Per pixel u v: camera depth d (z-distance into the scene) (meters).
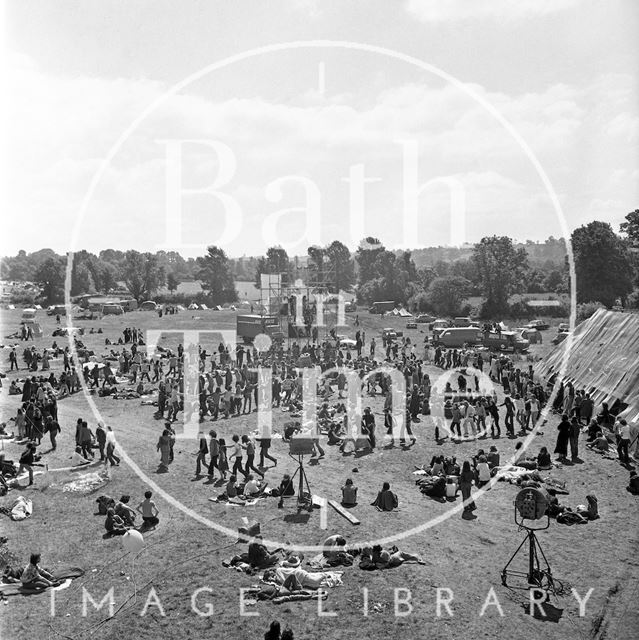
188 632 12.88
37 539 17.03
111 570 15.44
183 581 14.91
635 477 20.56
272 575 15.00
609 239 77.75
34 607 13.77
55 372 43.31
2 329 69.06
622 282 78.06
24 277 176.88
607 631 13.01
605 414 27.78
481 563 15.97
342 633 12.89
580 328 37.47
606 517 18.69
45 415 26.77
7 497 19.95
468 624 13.23
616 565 15.77
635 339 30.84
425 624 13.23
